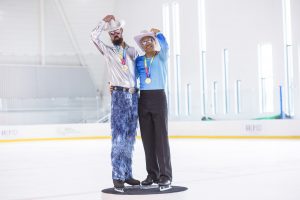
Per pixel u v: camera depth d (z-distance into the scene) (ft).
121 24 19.25
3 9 104.68
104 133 88.58
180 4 91.66
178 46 92.12
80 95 110.01
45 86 106.83
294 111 70.49
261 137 72.54
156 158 19.63
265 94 74.84
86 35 109.29
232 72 81.46
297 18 70.54
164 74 19.43
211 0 85.46
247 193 21.56
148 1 99.45
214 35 84.94
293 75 71.05
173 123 85.15
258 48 76.74
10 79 103.91
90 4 107.55
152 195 17.97
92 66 110.42
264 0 75.72
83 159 43.47
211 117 83.66
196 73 88.22
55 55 108.47
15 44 106.01
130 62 19.33
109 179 28.43
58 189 24.59
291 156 41.04
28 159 44.60
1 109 88.89
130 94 19.13
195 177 28.07
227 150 50.21
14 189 25.08
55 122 92.07
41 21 106.93
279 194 21.07
